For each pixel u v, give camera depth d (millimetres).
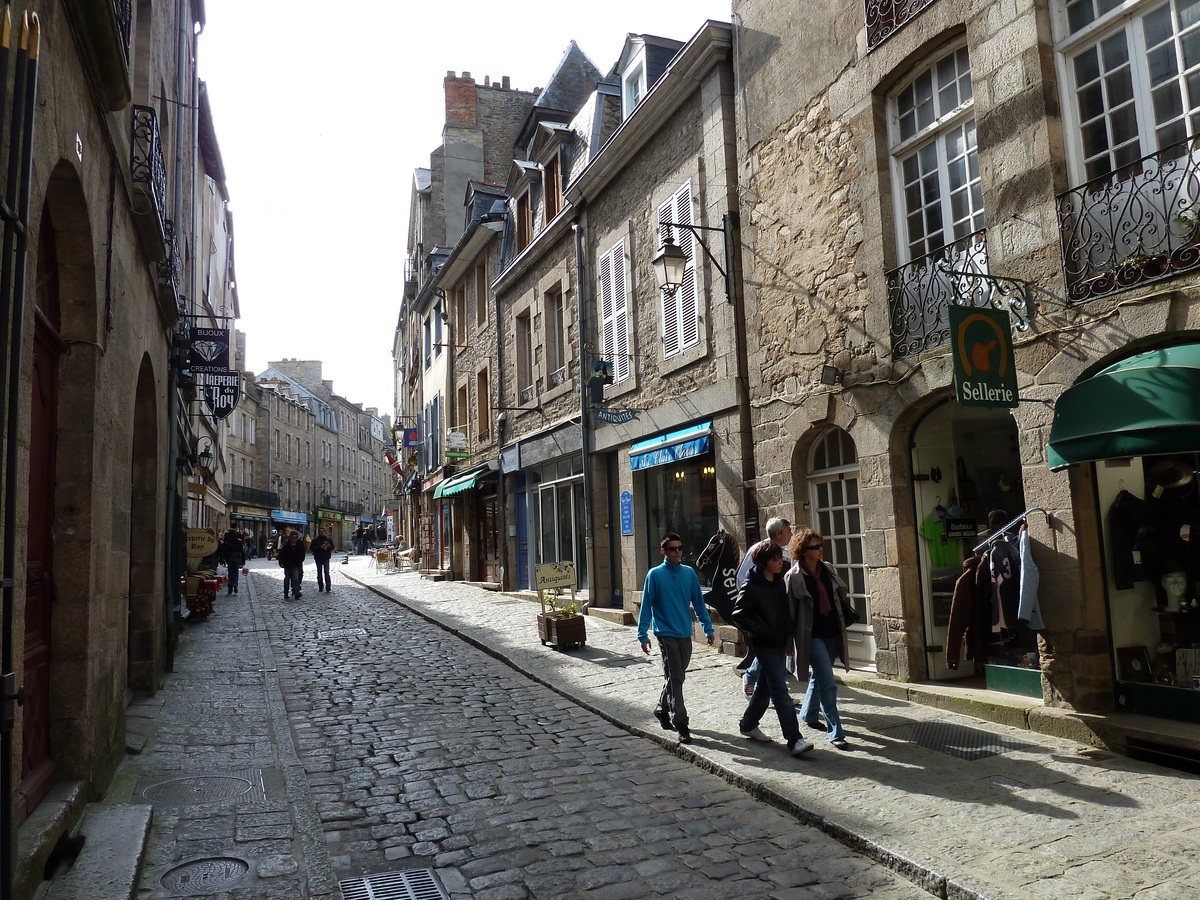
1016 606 6164
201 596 14523
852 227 8156
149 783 5406
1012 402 5965
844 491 8562
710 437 10516
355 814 4957
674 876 4004
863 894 3783
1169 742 5156
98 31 4352
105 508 5164
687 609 6594
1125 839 4070
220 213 24875
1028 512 6234
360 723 7195
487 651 10820
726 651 9906
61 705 4578
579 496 14938
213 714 7418
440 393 25953
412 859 4297
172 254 8922
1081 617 5855
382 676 9344
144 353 7227
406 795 5297
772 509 9281
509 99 29031
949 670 7496
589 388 12375
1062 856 3910
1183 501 5723
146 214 6414
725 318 10188
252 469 49500
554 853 4324
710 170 10641
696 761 5887
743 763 5629
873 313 7840
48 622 4551
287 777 5570
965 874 3740
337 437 70000
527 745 6449
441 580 23281
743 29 9992
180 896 3709
